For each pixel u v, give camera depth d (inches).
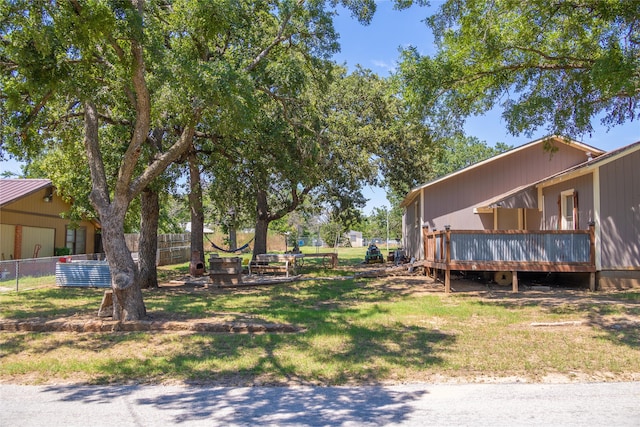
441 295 467.2
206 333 304.3
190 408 181.2
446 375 219.6
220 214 869.2
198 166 690.8
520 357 244.4
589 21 413.1
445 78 444.1
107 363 239.5
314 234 2468.0
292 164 549.6
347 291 521.7
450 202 684.7
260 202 911.0
